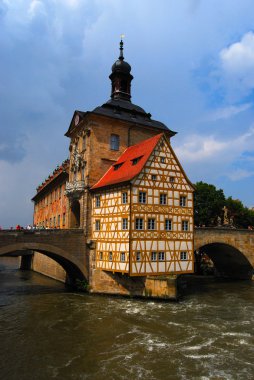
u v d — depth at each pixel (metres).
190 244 29.30
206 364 14.47
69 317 21.77
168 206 28.39
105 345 16.69
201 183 57.59
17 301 26.89
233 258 42.59
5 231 27.06
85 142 34.06
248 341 17.36
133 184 26.61
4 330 19.16
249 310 24.55
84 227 31.12
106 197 29.69
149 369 13.96
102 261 29.42
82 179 33.72
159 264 27.28
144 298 26.75
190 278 45.31
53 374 13.52
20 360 14.91
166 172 28.69
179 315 22.42
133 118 36.16
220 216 57.94
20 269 57.34
